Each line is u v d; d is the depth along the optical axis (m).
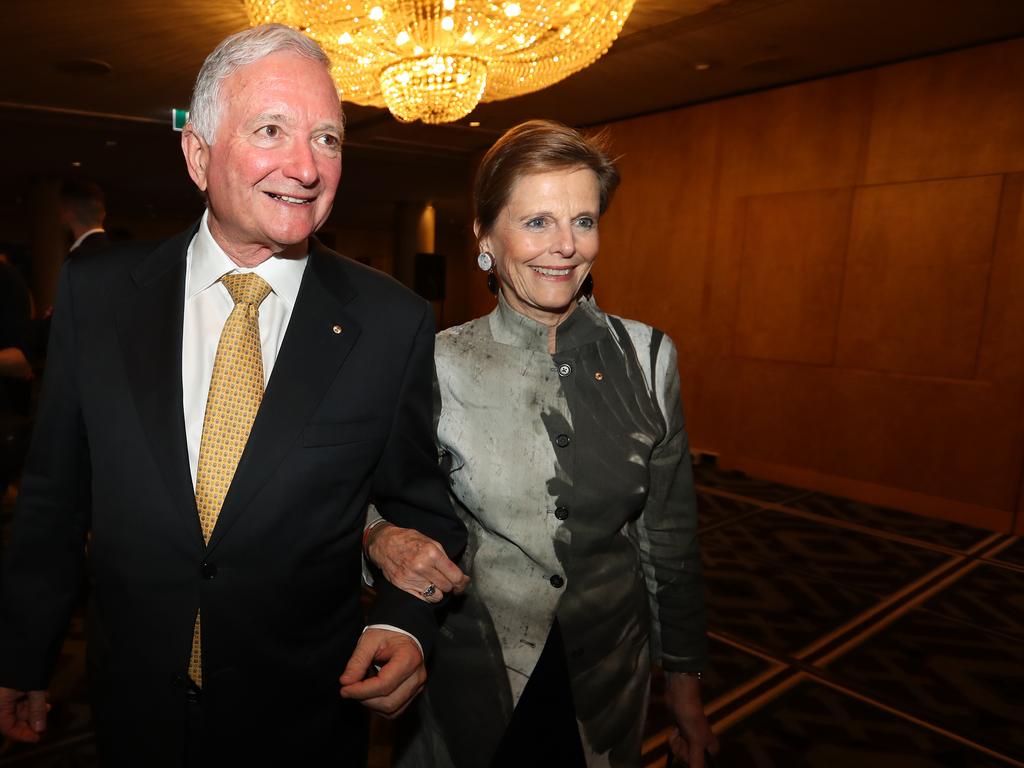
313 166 0.90
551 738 1.12
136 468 0.97
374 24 3.58
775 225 5.77
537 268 1.08
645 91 5.95
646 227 6.79
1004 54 4.48
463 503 1.13
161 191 13.21
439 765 1.13
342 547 1.07
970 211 4.68
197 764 1.01
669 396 1.19
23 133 8.02
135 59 5.32
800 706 2.55
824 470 5.56
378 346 1.08
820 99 5.43
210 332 1.04
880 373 5.20
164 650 0.98
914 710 2.54
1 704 1.05
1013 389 4.56
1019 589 3.68
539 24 3.66
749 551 4.17
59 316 1.05
